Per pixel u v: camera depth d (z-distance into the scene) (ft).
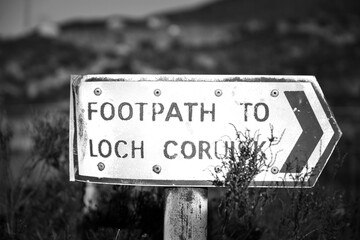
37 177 15.35
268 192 10.83
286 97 8.16
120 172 8.07
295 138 8.16
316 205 10.92
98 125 8.16
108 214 12.90
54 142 14.48
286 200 12.34
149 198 12.91
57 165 14.52
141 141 8.05
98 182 8.13
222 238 10.68
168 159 8.04
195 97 8.07
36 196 14.65
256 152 8.09
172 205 8.36
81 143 8.21
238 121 8.09
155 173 8.04
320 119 8.16
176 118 8.05
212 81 8.09
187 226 8.32
